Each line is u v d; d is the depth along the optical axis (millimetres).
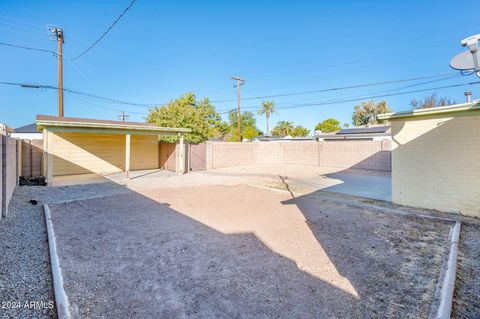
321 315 2381
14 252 3582
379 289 2834
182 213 6000
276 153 19750
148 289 2793
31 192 7855
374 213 5938
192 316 2350
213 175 13023
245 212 6098
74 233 4496
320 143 17422
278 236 4496
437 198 6000
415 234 4570
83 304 2488
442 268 3289
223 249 3920
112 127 10859
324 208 6438
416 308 2492
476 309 2494
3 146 4891
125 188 9172
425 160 6195
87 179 11281
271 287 2865
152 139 16094
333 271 3246
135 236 4430
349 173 13680
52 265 3176
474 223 5086
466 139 5551
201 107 27391
